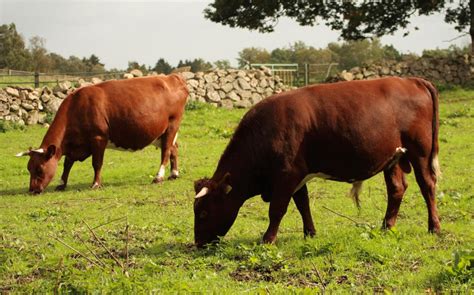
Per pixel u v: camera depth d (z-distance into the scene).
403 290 6.32
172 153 14.62
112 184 14.18
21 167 16.83
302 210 8.52
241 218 10.20
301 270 7.04
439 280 6.46
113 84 14.30
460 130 19.95
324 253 7.53
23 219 10.69
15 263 7.77
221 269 7.29
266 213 10.50
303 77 39.34
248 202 11.44
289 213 10.42
